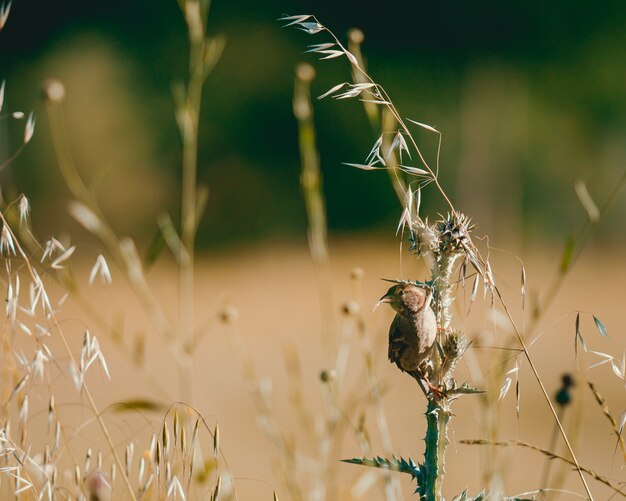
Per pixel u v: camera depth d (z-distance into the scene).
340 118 34.72
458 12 34.50
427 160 34.56
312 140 5.80
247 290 22.14
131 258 5.39
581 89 34.09
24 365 3.46
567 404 4.17
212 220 34.09
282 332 15.61
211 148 34.62
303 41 35.88
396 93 35.38
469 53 34.78
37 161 30.50
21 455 3.38
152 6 34.66
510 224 32.72
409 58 35.72
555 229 33.34
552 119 34.28
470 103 34.31
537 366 10.91
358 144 34.59
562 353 11.62
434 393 3.31
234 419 8.78
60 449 3.59
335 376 4.73
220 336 15.35
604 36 33.72
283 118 35.34
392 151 3.36
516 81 34.38
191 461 3.32
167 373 11.48
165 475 3.27
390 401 8.77
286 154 35.34
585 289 19.08
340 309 4.96
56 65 33.28
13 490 3.53
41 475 3.48
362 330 4.77
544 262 24.59
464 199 33.22
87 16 34.31
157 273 24.45
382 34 35.84
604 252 31.08
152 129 33.59
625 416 3.38
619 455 7.67
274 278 24.03
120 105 33.25
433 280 3.35
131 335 13.64
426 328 3.35
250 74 35.47
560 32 33.94
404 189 3.41
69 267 4.80
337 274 23.36
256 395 4.95
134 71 34.34
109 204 31.41
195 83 5.61
